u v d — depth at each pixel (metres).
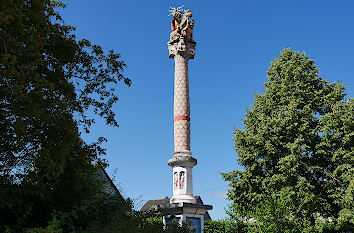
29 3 12.20
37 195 12.28
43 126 13.13
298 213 22.59
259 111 30.61
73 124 14.19
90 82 17.25
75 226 12.23
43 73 14.63
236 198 27.59
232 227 20.89
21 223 11.59
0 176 12.98
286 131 26.66
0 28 10.38
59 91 14.99
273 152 26.42
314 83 29.36
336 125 24.80
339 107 25.52
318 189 26.00
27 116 11.84
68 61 15.83
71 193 12.89
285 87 28.45
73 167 13.70
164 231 14.21
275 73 31.14
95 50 17.03
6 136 12.55
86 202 12.64
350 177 23.28
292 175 24.31
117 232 11.10
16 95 10.86
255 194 26.75
